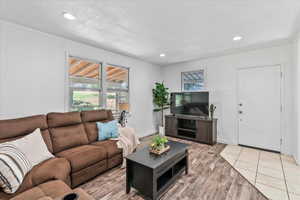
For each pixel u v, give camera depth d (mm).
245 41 3023
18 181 1366
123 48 3463
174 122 4605
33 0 1730
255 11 1953
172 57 4242
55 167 1678
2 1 1740
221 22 2252
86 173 2084
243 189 1994
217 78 4145
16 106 2314
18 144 1695
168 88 5227
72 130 2531
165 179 2016
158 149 2068
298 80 2691
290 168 2559
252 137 3635
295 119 2883
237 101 3840
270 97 3391
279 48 3262
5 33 2209
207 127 3904
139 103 4598
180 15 2055
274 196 1851
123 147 2666
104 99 3594
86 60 3262
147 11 1965
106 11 1967
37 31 2525
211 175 2350
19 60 2340
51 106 2703
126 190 1936
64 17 2125
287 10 1922
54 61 2736
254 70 3582
